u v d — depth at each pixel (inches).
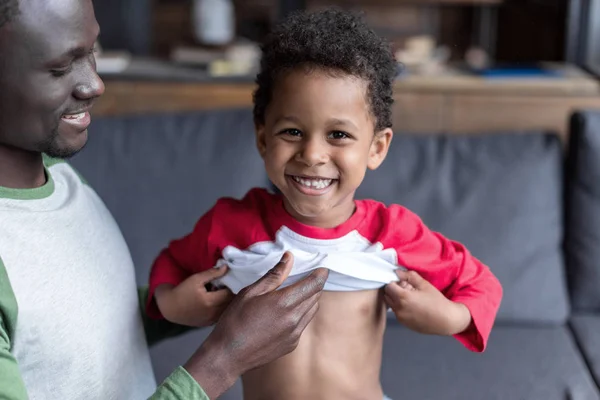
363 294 41.7
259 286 35.4
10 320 33.2
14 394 30.4
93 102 35.2
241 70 96.5
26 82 32.4
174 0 142.6
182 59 101.9
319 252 40.4
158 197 77.0
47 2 31.9
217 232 42.4
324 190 38.2
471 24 139.6
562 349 72.3
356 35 38.9
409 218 42.9
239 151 78.7
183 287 41.3
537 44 113.4
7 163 35.6
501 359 70.6
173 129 79.5
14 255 34.3
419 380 67.5
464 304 41.3
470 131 91.6
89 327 36.9
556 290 77.8
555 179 80.2
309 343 41.5
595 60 99.5
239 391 65.2
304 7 114.1
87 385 36.8
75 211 38.6
